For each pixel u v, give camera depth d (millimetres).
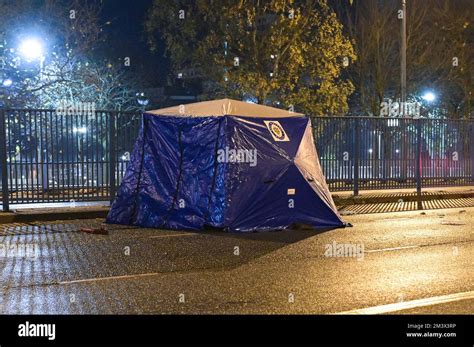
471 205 18297
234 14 21094
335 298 7684
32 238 12109
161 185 13891
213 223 13117
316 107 22031
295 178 13711
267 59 21750
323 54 22109
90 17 23812
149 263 9766
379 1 28641
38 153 15297
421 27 30453
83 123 15773
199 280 8633
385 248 11156
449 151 21094
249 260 10031
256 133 13734
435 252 10773
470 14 30812
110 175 16094
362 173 19125
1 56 21078
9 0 21328
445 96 31719
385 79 28062
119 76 31859
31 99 21453
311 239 12141
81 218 14992
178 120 13938
